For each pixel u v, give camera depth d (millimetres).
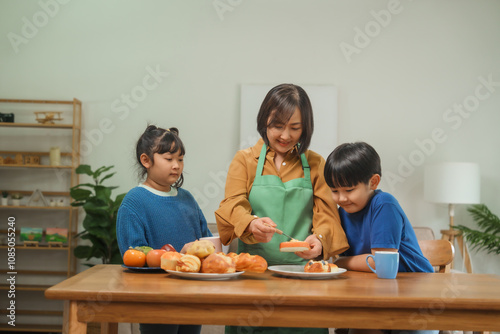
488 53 4348
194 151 4223
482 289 1157
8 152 4160
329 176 1450
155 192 1593
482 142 4320
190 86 4242
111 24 4246
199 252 1258
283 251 1366
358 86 4289
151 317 1062
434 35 4336
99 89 4223
